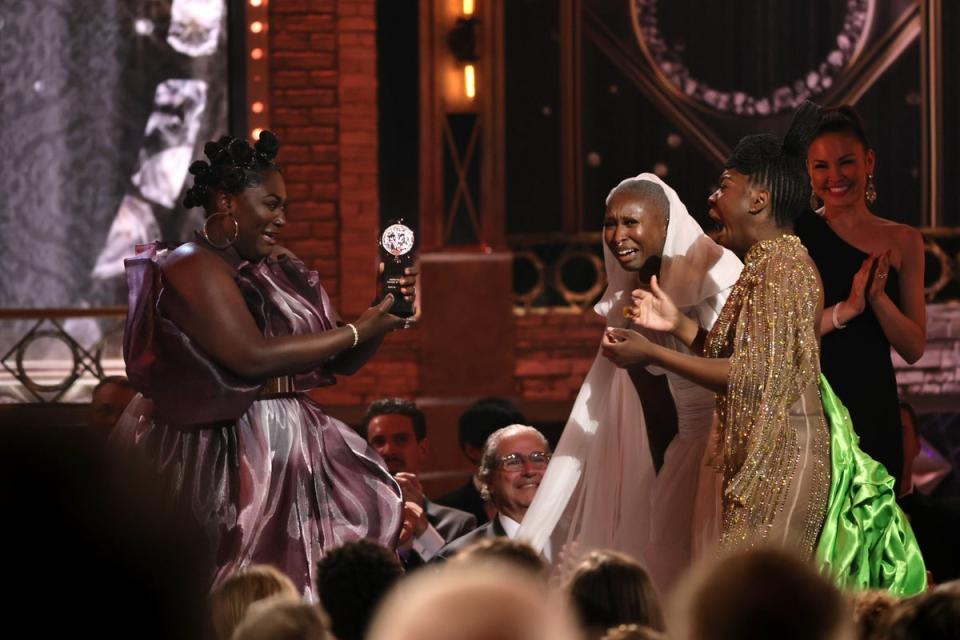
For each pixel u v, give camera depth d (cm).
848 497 1331
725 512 1321
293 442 1464
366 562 1014
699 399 1477
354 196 3444
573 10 3688
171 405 1417
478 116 3550
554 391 3562
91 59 3300
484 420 2514
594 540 1523
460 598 367
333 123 3447
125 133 3309
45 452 390
